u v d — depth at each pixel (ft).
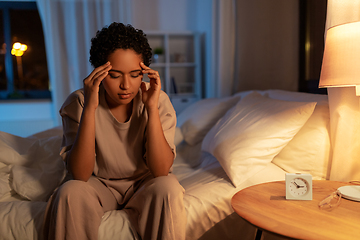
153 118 3.57
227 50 9.94
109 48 3.18
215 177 4.46
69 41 12.06
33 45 14.08
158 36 12.76
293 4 7.16
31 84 14.20
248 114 5.08
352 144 4.05
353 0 3.95
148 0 13.05
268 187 3.58
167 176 3.45
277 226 2.57
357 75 3.18
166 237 3.12
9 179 4.26
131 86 3.28
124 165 3.76
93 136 3.49
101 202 3.62
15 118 13.35
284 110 4.59
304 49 6.98
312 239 2.35
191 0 13.29
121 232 3.32
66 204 3.12
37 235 3.33
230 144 4.59
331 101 4.27
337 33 3.33
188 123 7.31
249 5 8.74
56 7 11.87
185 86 13.26
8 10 13.56
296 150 4.48
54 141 5.07
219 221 3.83
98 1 12.00
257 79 8.64
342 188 3.39
